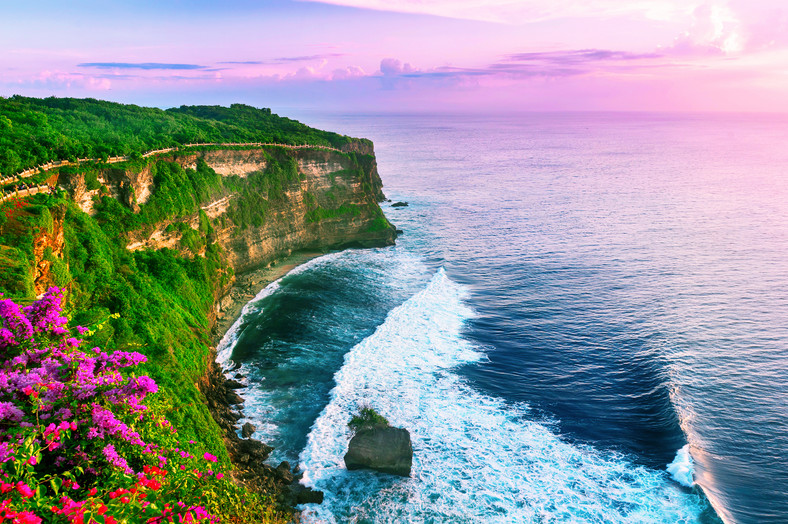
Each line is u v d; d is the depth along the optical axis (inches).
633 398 1807.3
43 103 3794.3
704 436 1572.3
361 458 1435.8
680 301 2618.1
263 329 2329.0
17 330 680.4
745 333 2246.6
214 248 2741.1
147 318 1691.7
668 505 1336.1
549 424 1665.8
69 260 1659.7
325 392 1836.9
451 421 1670.8
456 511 1326.3
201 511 519.8
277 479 1419.8
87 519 415.5
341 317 2471.7
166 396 1366.9
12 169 1809.8
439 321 2412.6
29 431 518.9
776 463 1465.3
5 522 370.3
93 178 2143.2
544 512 1320.1
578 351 2128.4
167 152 2755.9
